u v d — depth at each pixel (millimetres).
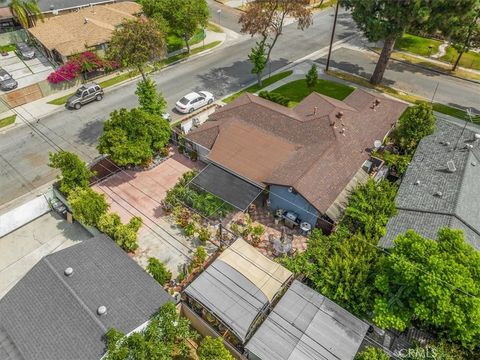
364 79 52375
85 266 23406
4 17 60375
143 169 36312
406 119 36188
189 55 58500
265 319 22016
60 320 20422
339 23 71000
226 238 29594
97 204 27922
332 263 24016
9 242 29953
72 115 44625
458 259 19875
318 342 20875
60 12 64750
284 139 34125
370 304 22375
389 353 20953
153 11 54656
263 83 51312
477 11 42969
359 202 28094
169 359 19906
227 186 31297
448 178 29812
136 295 22312
